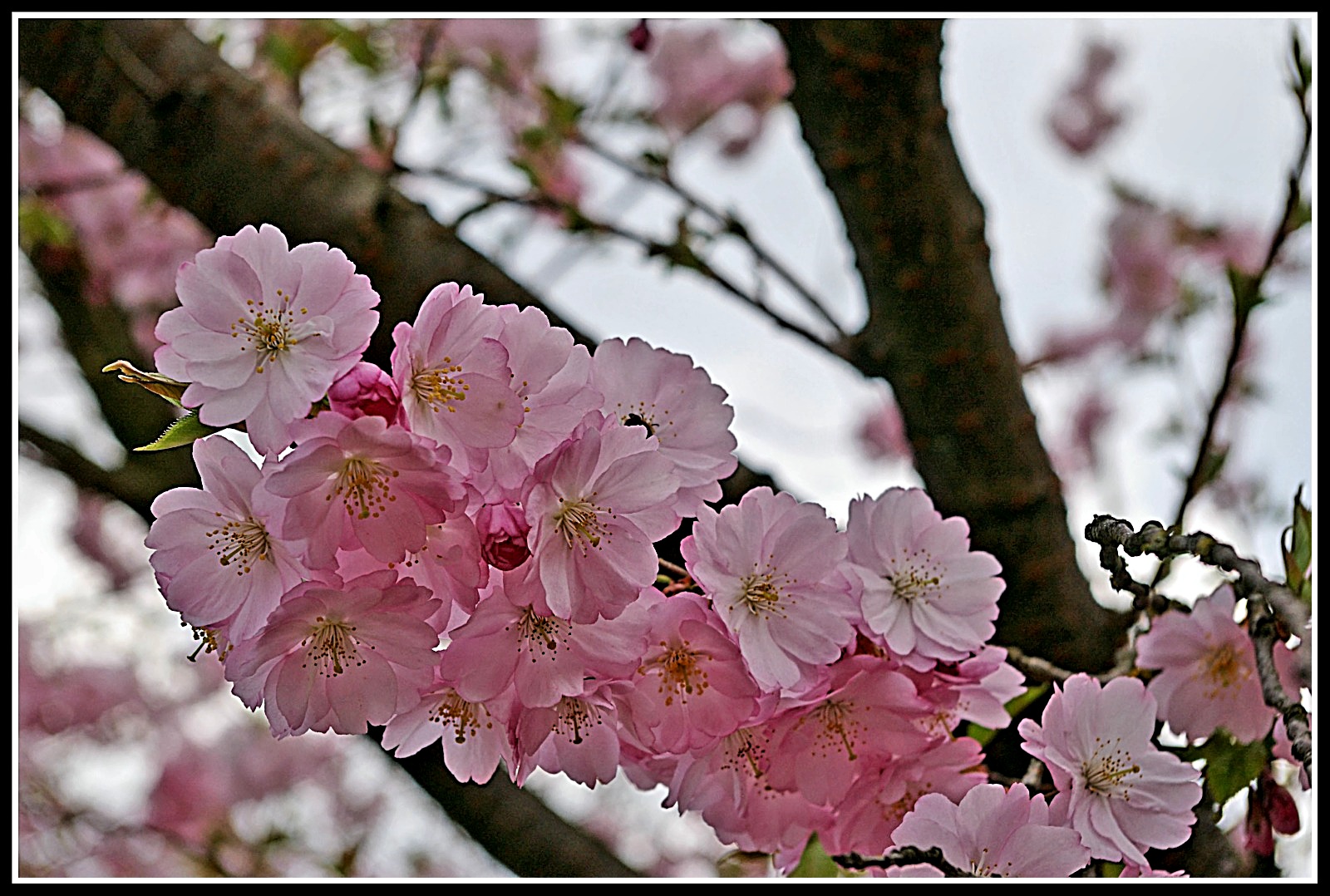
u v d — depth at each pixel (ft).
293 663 3.51
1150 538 3.57
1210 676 3.72
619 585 3.51
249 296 3.50
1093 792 3.63
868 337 4.19
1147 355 6.82
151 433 5.78
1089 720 3.63
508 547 3.50
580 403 3.54
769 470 3.96
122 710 8.41
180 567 3.53
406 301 4.04
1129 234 7.93
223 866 7.78
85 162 7.16
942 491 4.15
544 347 3.54
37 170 7.07
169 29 4.18
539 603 3.51
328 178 4.09
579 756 3.60
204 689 8.66
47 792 8.12
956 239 4.11
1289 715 3.53
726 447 3.63
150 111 4.13
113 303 6.72
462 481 3.47
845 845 3.65
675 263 4.22
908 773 3.63
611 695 3.55
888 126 4.08
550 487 3.51
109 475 5.52
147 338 6.76
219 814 8.19
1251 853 3.80
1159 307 7.91
